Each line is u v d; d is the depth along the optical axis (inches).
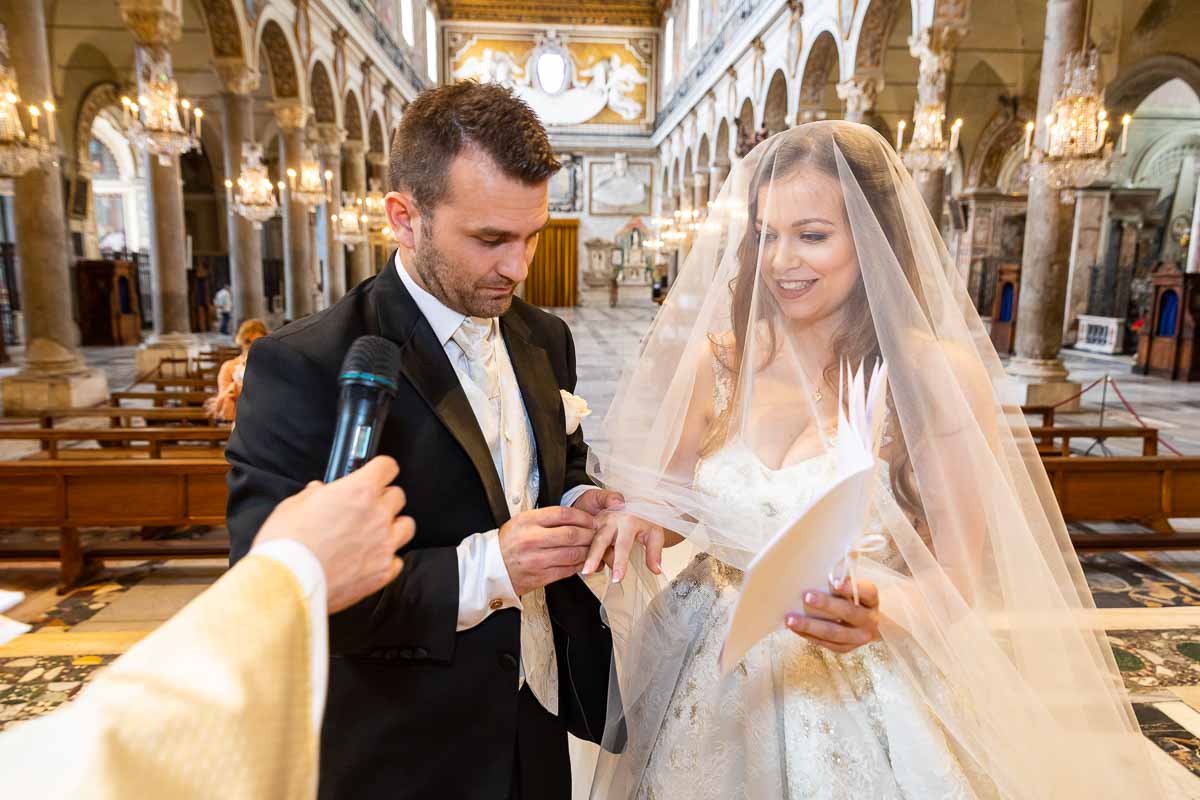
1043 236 322.3
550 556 44.6
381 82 772.0
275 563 23.3
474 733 45.4
